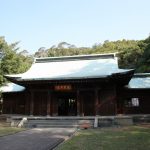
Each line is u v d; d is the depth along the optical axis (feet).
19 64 132.16
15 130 78.13
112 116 94.94
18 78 103.71
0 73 120.16
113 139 55.93
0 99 131.44
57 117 96.12
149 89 112.37
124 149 43.62
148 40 165.89
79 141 53.31
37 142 52.80
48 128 84.53
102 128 81.82
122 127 83.46
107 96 102.58
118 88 114.42
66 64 124.36
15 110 124.57
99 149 43.75
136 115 103.24
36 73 114.93
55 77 101.71
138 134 64.13
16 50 132.67
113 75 94.32
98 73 102.94
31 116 104.68
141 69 156.66
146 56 156.35
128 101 114.21
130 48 236.43
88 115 104.12
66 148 45.03
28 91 114.93
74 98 118.83
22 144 50.42
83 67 116.26
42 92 109.50
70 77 98.94
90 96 105.70
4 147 47.24
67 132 71.72
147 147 45.42
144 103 112.88
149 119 100.83
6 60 122.01
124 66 225.35
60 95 117.29
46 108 107.76
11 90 125.29
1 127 90.48
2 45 123.13
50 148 45.03
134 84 116.88
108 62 118.52
